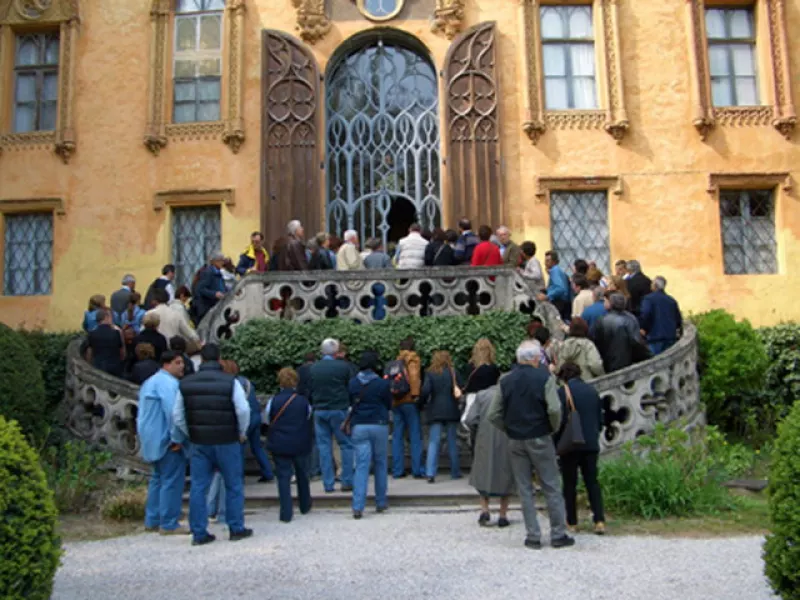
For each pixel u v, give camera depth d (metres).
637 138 16.03
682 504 8.23
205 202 16.09
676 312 11.73
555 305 12.28
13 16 16.81
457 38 16.28
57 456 10.33
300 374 10.35
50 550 4.71
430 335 11.43
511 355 11.28
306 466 8.64
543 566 6.27
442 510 8.66
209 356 7.66
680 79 16.23
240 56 16.38
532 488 7.02
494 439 7.75
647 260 15.67
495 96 16.11
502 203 15.76
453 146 15.99
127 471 10.08
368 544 7.13
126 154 16.30
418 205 16.22
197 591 5.79
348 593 5.64
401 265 13.02
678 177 15.91
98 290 15.93
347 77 16.75
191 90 16.64
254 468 10.72
